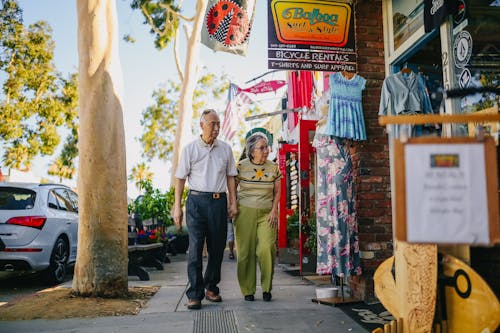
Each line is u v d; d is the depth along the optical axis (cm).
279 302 534
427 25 479
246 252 543
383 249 545
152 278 782
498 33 450
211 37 800
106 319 453
